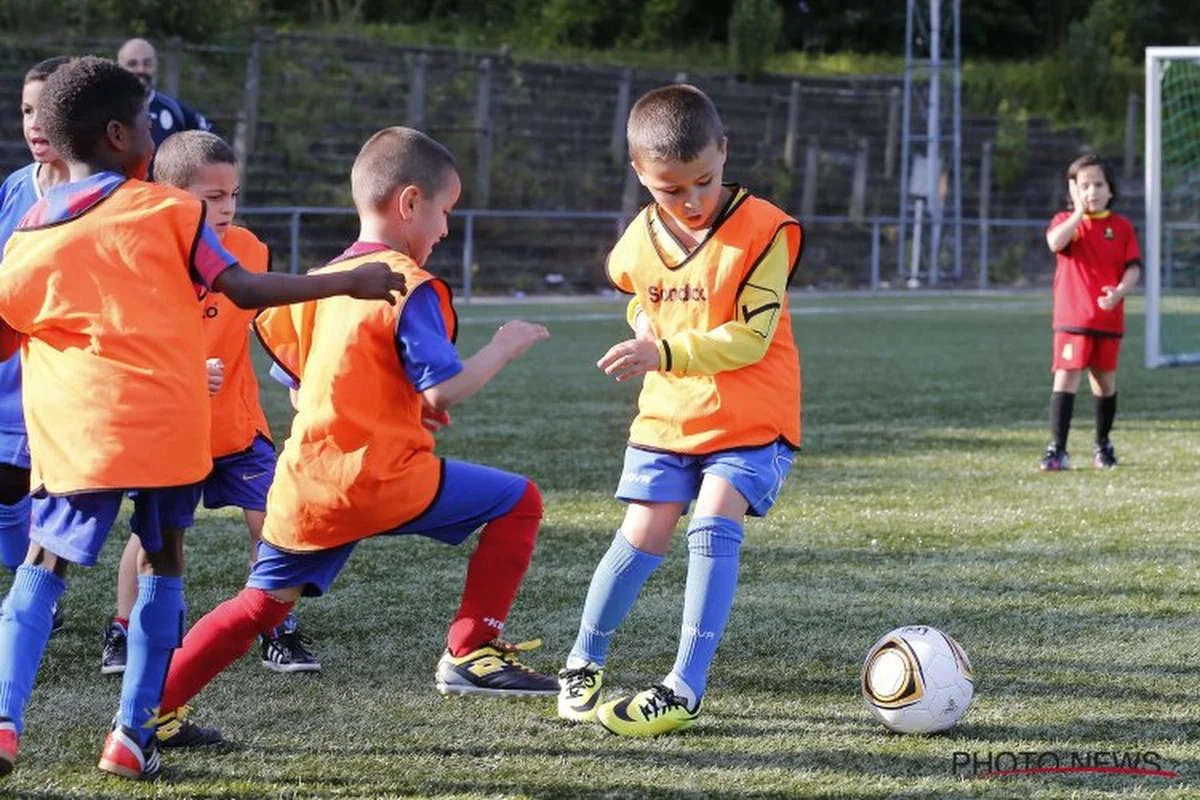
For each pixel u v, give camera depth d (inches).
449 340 188.9
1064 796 171.8
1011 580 282.7
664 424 203.9
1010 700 209.2
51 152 229.0
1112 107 2111.2
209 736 190.7
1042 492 379.6
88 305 172.6
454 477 197.5
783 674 222.2
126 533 323.0
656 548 203.6
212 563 292.7
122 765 177.0
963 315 1079.6
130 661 178.7
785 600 266.8
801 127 1756.9
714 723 200.1
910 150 1769.2
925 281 1518.2
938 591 274.1
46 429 173.6
